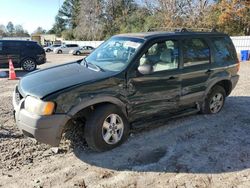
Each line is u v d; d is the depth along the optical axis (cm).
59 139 432
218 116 653
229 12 3303
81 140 507
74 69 514
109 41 593
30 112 427
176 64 557
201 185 385
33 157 457
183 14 3653
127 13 5975
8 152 469
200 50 605
